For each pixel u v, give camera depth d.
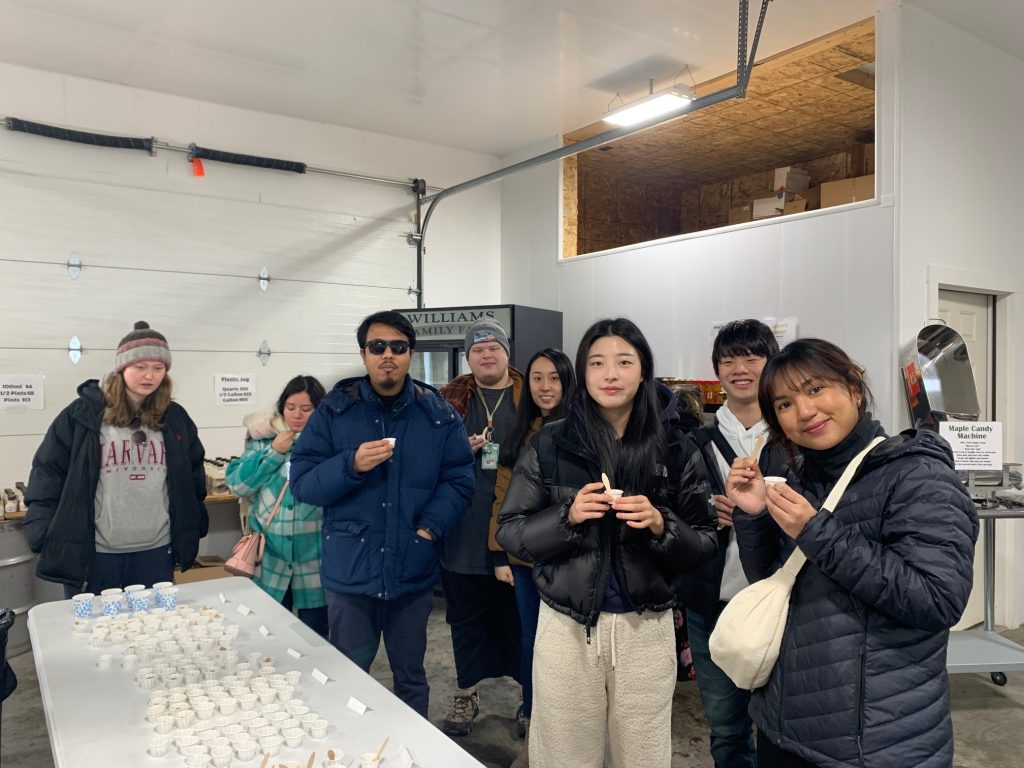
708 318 4.53
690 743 2.76
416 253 5.63
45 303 4.14
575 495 1.70
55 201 4.17
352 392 2.35
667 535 1.61
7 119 3.99
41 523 2.68
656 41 3.94
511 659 2.92
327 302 5.19
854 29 3.80
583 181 6.70
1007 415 4.17
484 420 2.91
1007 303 4.18
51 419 4.16
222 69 4.22
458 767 1.21
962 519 1.19
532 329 4.93
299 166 5.01
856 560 1.17
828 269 3.86
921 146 3.63
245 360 4.84
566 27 3.77
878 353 3.63
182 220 4.60
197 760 1.21
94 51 3.95
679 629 3.28
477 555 2.76
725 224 7.03
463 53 4.07
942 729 1.19
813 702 1.25
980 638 3.37
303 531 2.72
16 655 3.67
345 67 4.23
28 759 2.68
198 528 2.96
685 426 2.23
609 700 1.74
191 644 1.76
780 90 4.68
